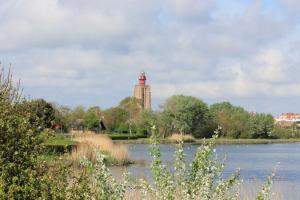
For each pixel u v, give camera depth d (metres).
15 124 8.52
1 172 7.41
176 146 10.28
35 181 7.37
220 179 10.26
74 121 105.38
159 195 9.83
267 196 10.62
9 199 6.98
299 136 131.00
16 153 7.84
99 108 124.31
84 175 8.33
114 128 121.62
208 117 106.69
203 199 9.67
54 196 7.30
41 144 8.53
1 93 12.66
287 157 63.41
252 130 118.88
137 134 105.62
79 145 32.91
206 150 10.02
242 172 40.72
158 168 10.01
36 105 11.02
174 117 102.06
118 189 9.41
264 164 50.91
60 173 7.94
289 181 33.34
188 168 10.13
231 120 116.00
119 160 39.44
